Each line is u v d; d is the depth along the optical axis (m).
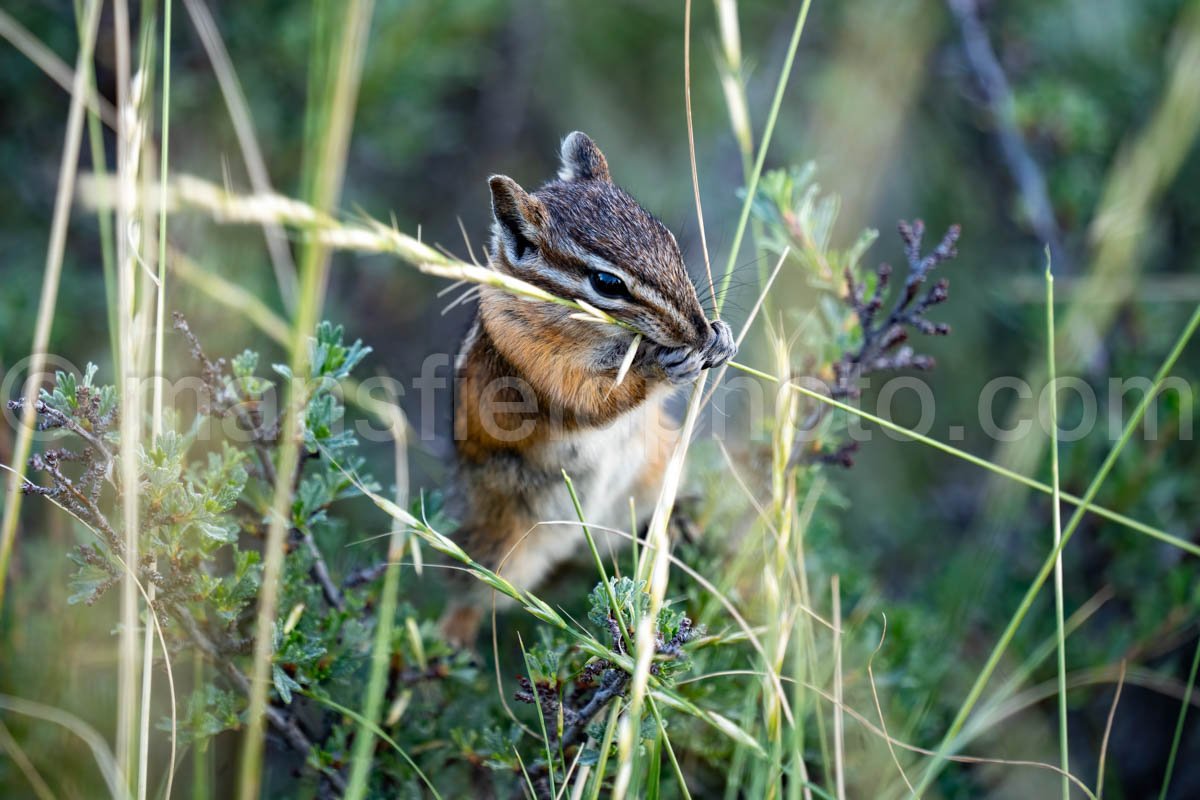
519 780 8.12
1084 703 11.54
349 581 8.61
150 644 6.91
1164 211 15.11
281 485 6.90
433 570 11.20
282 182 14.42
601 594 7.04
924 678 10.12
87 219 14.14
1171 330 13.40
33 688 9.34
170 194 5.85
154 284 8.34
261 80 14.30
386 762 8.66
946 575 12.27
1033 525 12.70
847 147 16.27
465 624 11.15
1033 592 7.40
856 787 9.20
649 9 18.45
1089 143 13.86
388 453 14.62
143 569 7.14
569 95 18.52
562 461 10.35
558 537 10.80
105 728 9.34
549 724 7.60
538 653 7.76
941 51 16.11
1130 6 15.76
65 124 14.31
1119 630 11.59
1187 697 8.22
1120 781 12.26
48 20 13.68
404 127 15.26
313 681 7.93
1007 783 11.09
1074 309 11.62
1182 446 12.74
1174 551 12.12
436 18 15.02
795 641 8.81
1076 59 15.88
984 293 16.06
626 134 18.47
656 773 6.78
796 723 7.10
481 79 18.06
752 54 18.53
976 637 12.25
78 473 11.84
